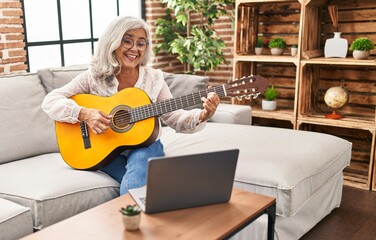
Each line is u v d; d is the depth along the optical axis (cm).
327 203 276
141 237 138
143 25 225
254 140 270
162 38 468
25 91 260
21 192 197
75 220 150
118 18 223
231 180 161
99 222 149
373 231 265
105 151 217
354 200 314
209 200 162
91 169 221
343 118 352
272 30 403
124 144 216
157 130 221
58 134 226
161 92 239
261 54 395
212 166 154
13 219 176
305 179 226
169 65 481
